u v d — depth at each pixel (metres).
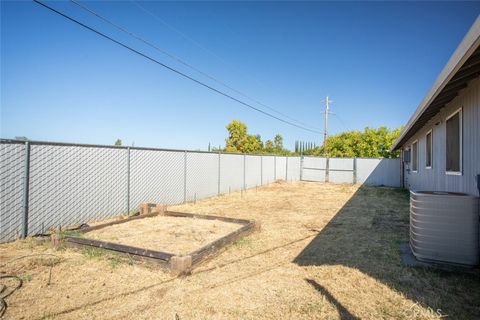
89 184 7.22
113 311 2.94
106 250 4.45
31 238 5.55
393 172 18.95
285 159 21.67
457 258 4.00
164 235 5.84
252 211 9.30
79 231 5.80
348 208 9.97
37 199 6.01
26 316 2.82
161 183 9.70
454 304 3.05
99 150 7.51
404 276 3.79
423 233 4.23
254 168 17.03
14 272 3.87
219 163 13.29
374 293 3.33
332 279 3.74
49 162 6.27
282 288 3.48
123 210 8.23
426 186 9.14
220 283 3.61
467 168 4.97
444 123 6.66
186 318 2.82
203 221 7.14
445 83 3.96
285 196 13.34
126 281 3.63
